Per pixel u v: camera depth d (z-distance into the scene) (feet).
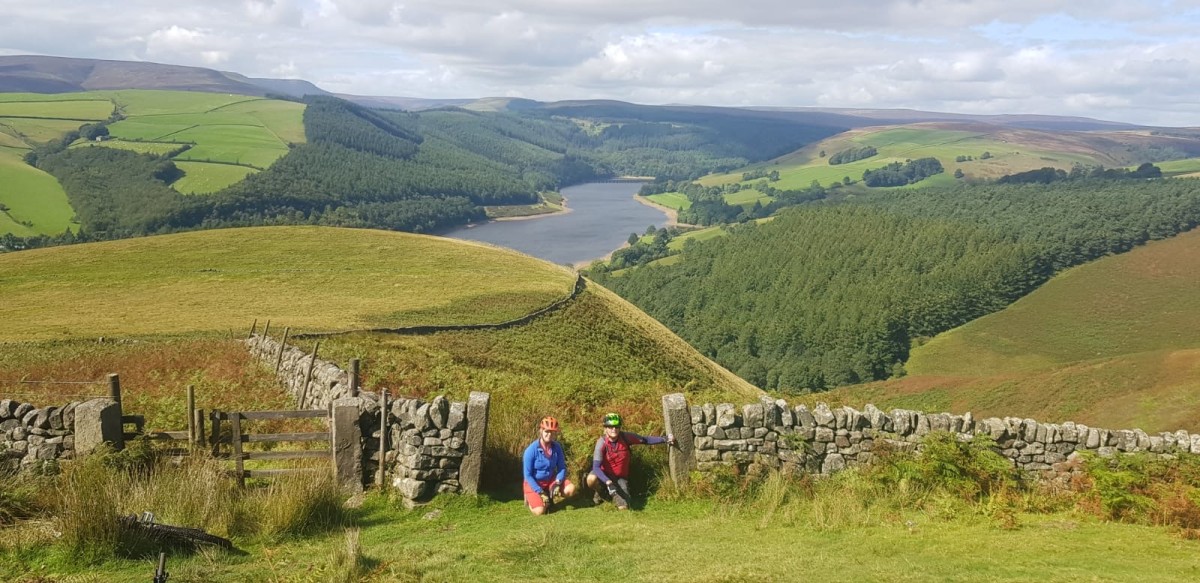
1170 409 194.90
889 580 23.32
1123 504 32.71
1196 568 24.76
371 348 135.13
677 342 258.16
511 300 243.19
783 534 29.89
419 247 327.26
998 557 26.20
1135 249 540.93
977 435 36.94
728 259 626.64
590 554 26.78
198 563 24.84
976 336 458.91
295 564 25.30
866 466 36.14
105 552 24.73
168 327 165.48
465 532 30.71
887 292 505.25
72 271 254.47
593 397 60.80
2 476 33.91
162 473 32.94
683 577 23.66
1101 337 431.84
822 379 416.67
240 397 74.95
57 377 100.17
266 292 234.79
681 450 36.06
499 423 39.96
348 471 35.22
